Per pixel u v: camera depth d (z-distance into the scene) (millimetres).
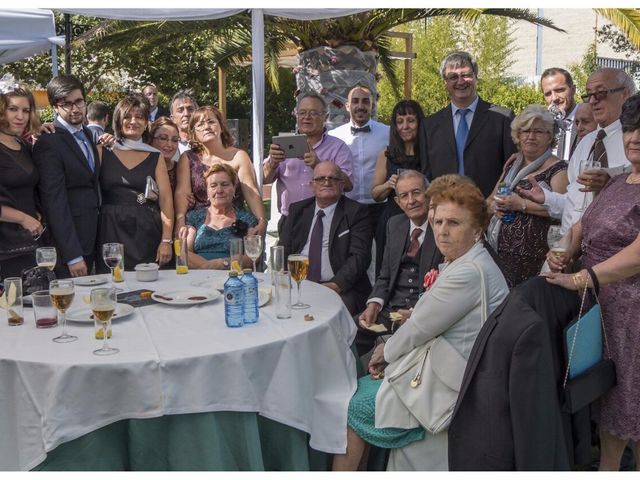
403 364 2748
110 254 3600
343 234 4273
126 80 15492
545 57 23469
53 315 2873
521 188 3822
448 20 18625
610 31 15133
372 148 5527
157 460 2596
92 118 6434
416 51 18797
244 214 4574
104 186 4531
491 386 2207
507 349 2178
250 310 2895
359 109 5516
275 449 2838
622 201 2906
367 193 5543
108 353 2510
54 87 4371
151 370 2443
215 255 4379
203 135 4934
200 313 3072
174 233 4707
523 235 3781
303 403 2758
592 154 3764
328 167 4285
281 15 5203
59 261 4305
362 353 3961
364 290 4312
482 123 4688
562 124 5633
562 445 2168
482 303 2594
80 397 2410
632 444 3158
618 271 2646
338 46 8188
